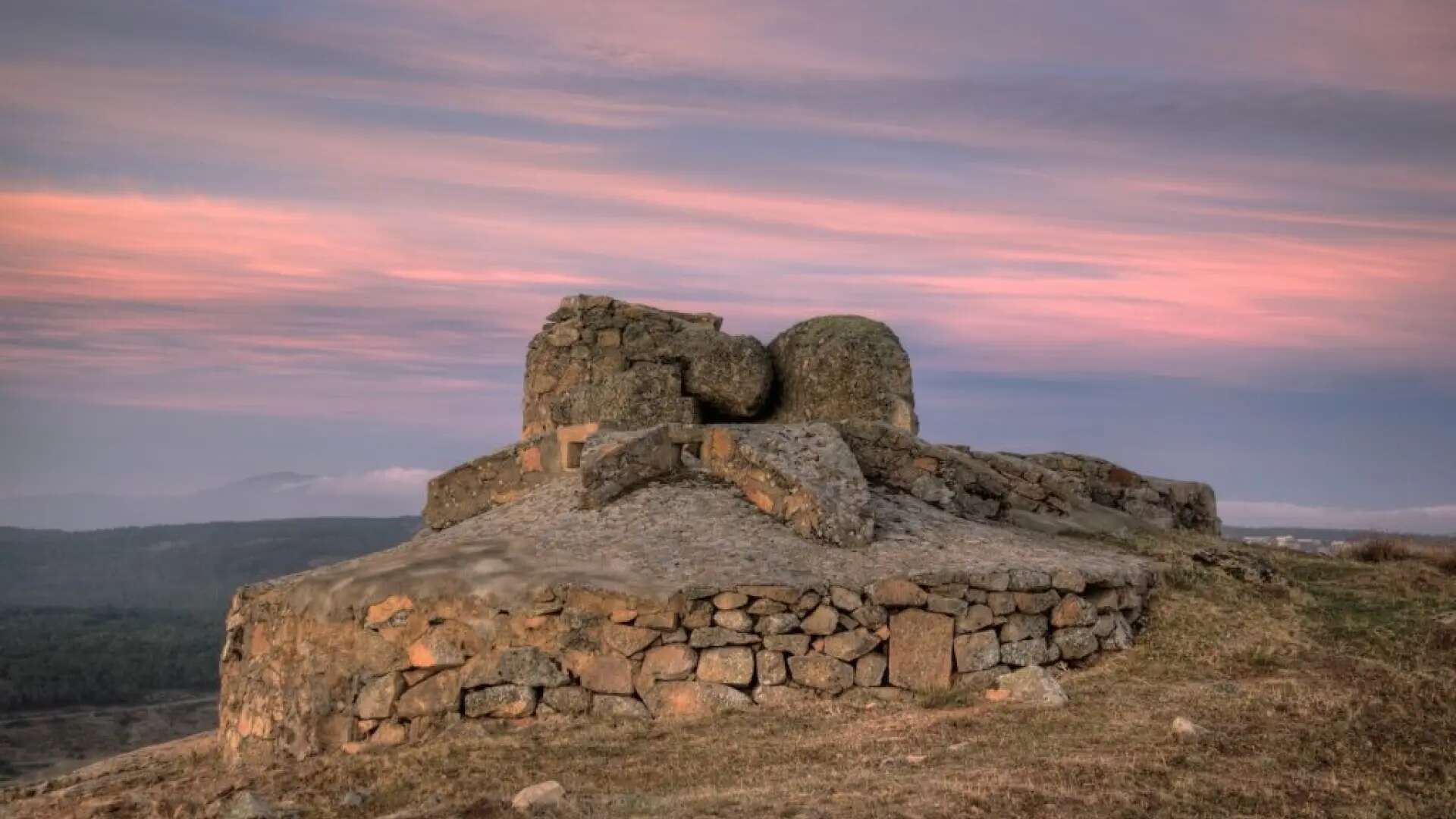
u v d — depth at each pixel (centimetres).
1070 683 1752
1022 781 1316
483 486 2445
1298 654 1856
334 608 1806
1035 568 1878
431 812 1282
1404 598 2145
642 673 1709
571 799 1302
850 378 2755
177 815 1445
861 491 2058
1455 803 1321
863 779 1341
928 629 1758
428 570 1827
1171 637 1933
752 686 1722
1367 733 1515
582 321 2866
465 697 1722
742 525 2008
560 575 1783
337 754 1705
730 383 2788
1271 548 2798
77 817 1529
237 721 1952
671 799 1292
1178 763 1399
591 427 2397
